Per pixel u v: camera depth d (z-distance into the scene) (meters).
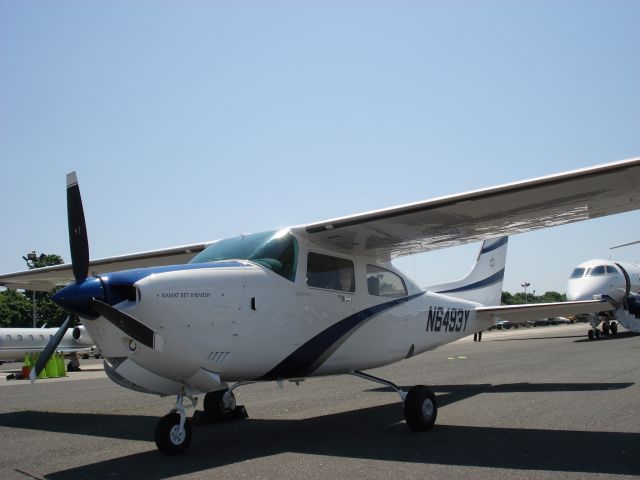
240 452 5.39
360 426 6.65
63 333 5.30
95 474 4.73
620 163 5.01
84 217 5.23
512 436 5.72
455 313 8.69
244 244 6.14
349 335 6.66
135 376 5.09
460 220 6.45
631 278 24.09
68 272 9.20
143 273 4.98
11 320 47.38
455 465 4.65
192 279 5.18
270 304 5.76
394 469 4.57
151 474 4.65
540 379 10.28
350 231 6.35
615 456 4.81
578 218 6.73
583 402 7.54
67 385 12.24
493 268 10.92
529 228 7.09
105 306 4.73
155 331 4.87
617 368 11.51
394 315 7.40
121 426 7.04
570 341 22.70
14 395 10.38
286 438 6.03
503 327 51.66
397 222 6.25
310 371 6.32
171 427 5.25
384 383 6.48
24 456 5.50
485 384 9.93
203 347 5.16
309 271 6.34
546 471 4.41
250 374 5.71
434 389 9.55
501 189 5.55
